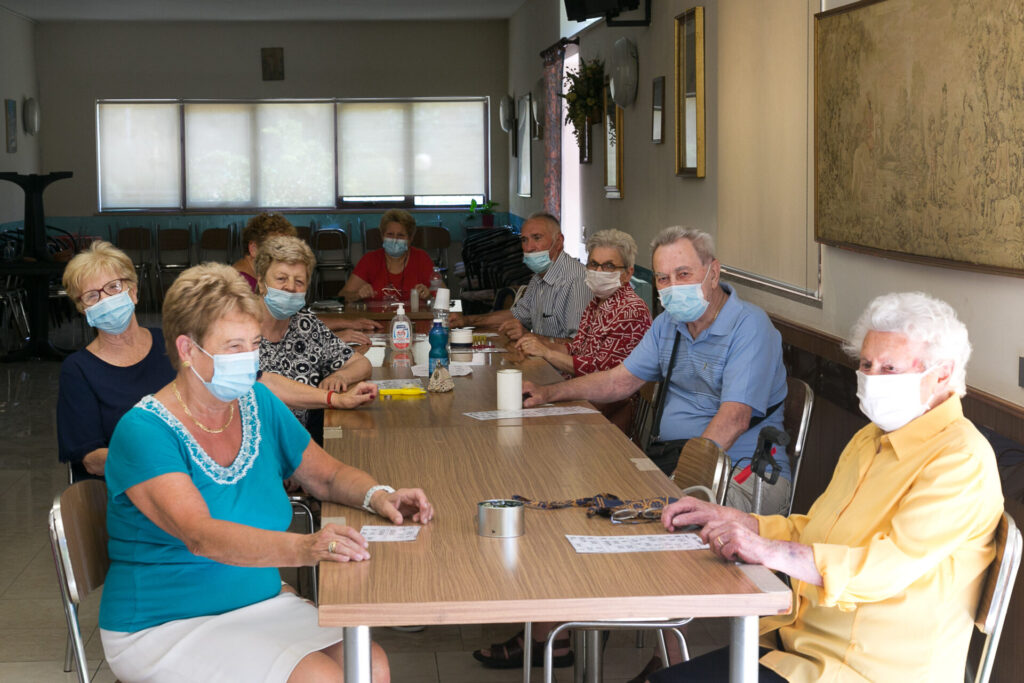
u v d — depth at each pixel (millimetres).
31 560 4148
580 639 2760
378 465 2568
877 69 3238
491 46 12750
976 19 2625
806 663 1919
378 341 4457
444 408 3256
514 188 12250
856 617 1896
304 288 3598
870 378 1903
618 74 6773
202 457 2123
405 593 1724
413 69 12727
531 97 10266
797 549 1846
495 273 8750
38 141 12320
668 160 6012
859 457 2045
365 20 12594
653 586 1754
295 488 3473
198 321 2057
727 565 1858
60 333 10273
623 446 2754
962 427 1887
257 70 12586
